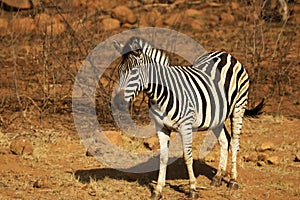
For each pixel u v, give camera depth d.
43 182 10.94
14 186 11.02
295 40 23.77
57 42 19.45
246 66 18.19
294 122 15.92
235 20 29.45
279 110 16.97
